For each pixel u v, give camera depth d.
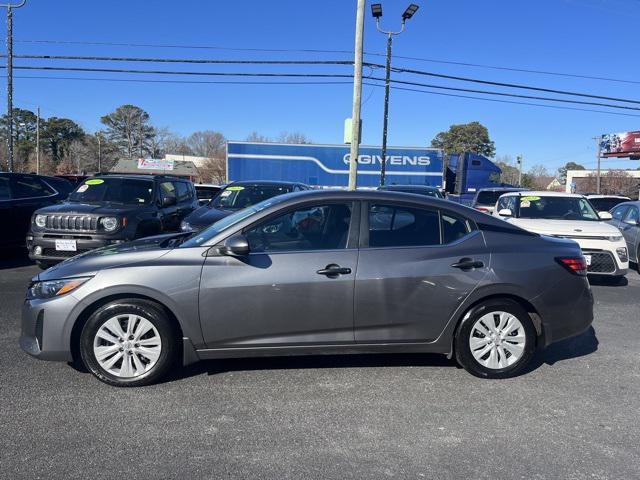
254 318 4.32
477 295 4.53
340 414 3.94
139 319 4.27
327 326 4.41
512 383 4.59
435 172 24.25
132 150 94.81
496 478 3.13
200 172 78.88
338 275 4.37
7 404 3.98
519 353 4.64
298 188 10.64
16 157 74.31
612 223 12.75
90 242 8.44
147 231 9.19
